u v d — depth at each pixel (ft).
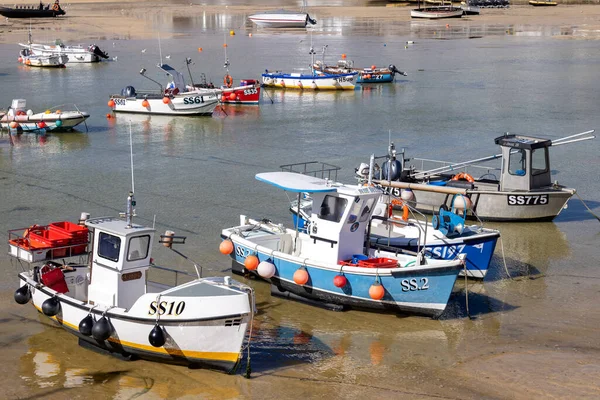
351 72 177.47
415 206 75.82
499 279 61.26
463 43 264.11
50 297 48.44
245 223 63.82
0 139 118.32
